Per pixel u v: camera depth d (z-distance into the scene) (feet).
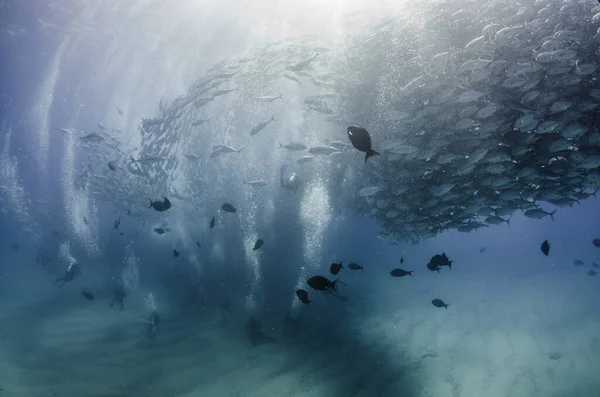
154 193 57.47
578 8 21.90
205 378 28.73
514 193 27.45
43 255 72.28
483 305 53.21
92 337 38.32
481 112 22.18
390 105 31.09
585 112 22.94
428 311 49.90
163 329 40.40
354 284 66.33
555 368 28.63
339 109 36.22
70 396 25.61
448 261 23.94
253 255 48.19
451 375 28.35
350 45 36.81
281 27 60.90
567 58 19.83
